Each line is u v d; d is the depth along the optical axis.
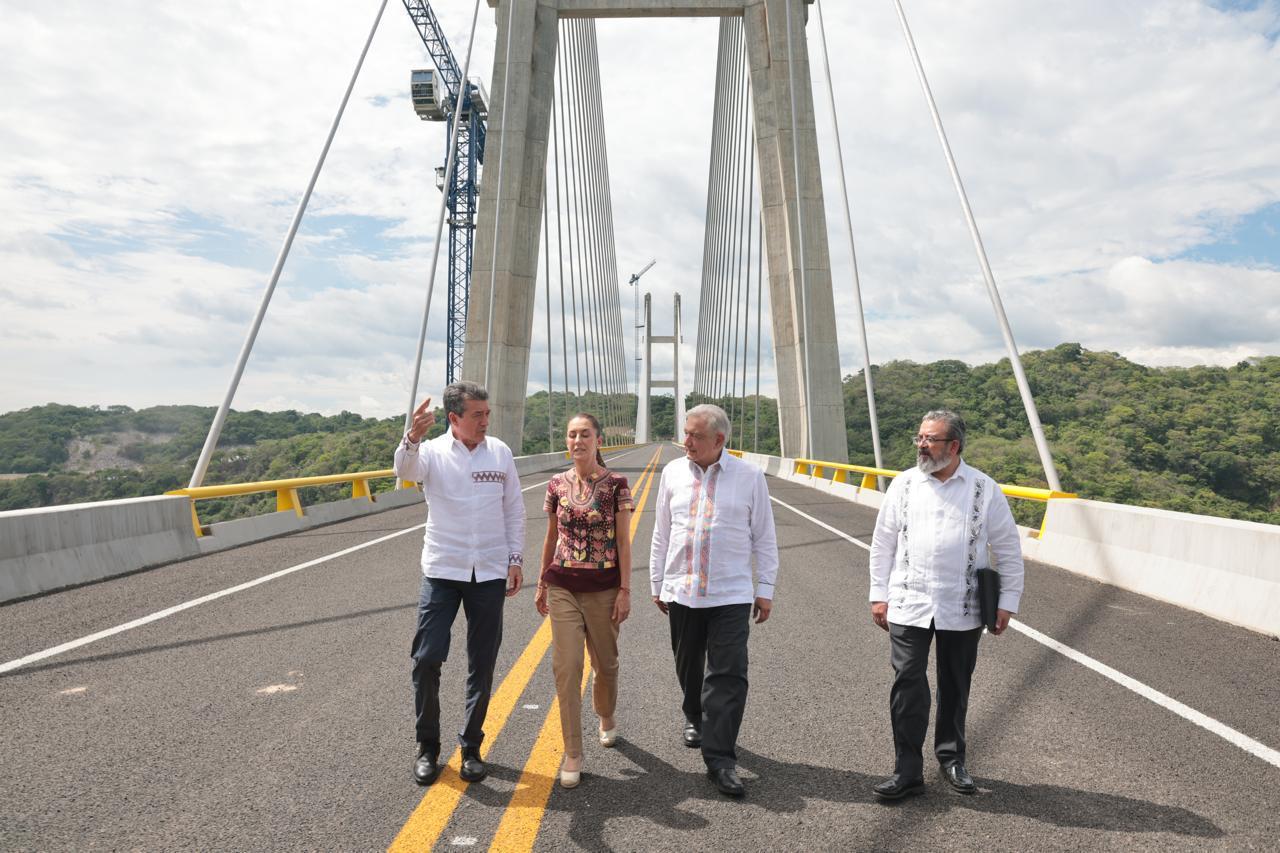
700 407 3.49
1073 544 8.63
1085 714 4.03
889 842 2.70
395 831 2.75
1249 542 6.14
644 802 3.01
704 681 3.34
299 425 54.84
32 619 6.00
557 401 68.31
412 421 3.34
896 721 3.16
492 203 33.47
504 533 3.55
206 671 4.67
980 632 3.26
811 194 31.83
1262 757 3.46
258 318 11.68
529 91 34.12
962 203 11.45
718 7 34.06
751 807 2.97
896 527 3.35
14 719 3.86
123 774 3.22
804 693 4.37
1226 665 4.92
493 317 32.88
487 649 3.40
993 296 10.70
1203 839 2.72
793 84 29.39
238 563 8.84
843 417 30.55
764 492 3.51
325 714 3.96
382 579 7.75
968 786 3.11
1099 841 2.71
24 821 2.80
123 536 8.32
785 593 7.38
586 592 3.40
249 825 2.79
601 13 35.03
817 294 31.12
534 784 3.17
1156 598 7.00
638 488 20.91
